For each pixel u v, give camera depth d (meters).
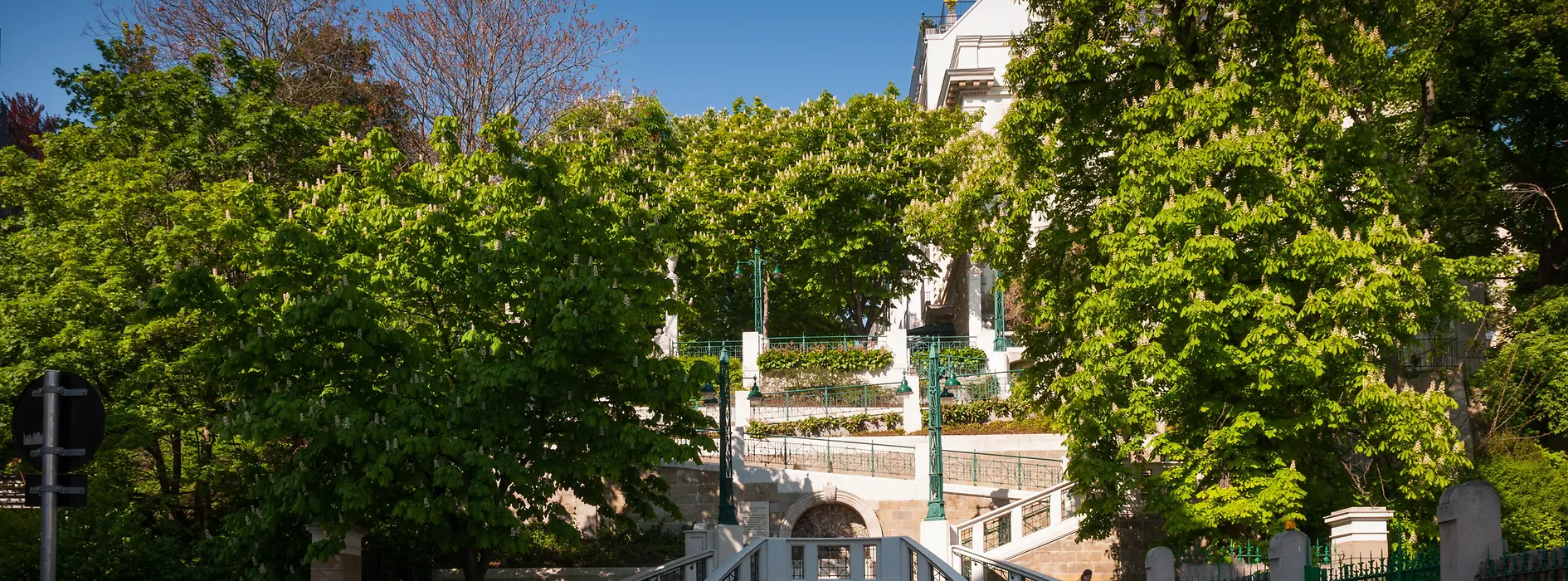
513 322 22.84
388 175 23.20
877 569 22.03
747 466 31.47
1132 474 23.44
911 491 31.30
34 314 23.53
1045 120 25.05
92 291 23.28
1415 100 28.42
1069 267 25.73
